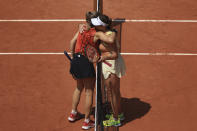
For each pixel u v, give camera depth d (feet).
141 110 55.77
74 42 51.08
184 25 74.69
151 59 66.28
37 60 67.21
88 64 49.42
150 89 59.77
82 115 55.36
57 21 77.41
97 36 47.34
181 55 67.00
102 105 55.47
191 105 56.39
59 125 53.62
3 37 73.77
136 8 80.12
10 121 54.80
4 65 66.33
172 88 59.77
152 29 73.72
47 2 83.25
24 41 72.49
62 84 61.57
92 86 51.16
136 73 63.10
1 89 61.00
